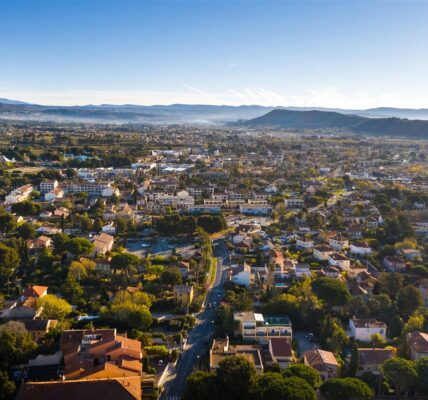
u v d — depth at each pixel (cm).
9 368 18812
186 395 16375
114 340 19312
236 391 15988
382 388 18150
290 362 19462
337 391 16075
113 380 15612
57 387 15288
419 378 17500
